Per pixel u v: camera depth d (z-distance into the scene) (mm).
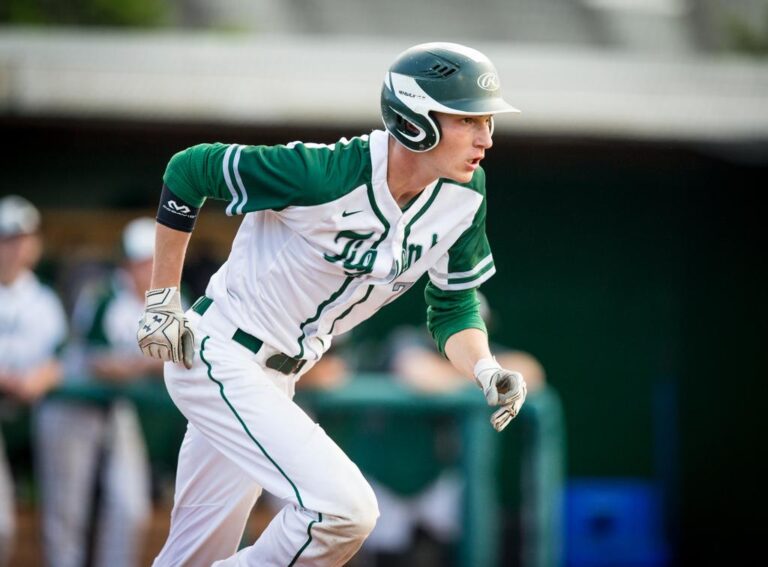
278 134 27656
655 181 30719
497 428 11625
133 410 22109
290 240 11453
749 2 35438
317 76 26812
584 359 30781
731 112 28078
